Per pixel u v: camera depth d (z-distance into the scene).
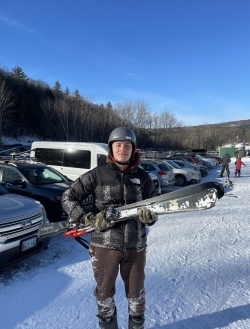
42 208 4.13
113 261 1.95
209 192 1.67
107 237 1.94
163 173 10.73
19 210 3.67
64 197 2.05
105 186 1.98
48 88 65.06
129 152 1.98
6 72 64.19
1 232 3.27
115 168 2.01
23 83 62.75
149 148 63.25
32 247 3.67
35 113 59.09
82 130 52.53
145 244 2.06
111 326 2.03
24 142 54.09
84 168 8.87
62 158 9.34
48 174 6.58
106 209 1.97
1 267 3.28
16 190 5.86
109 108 70.94
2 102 43.56
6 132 54.34
